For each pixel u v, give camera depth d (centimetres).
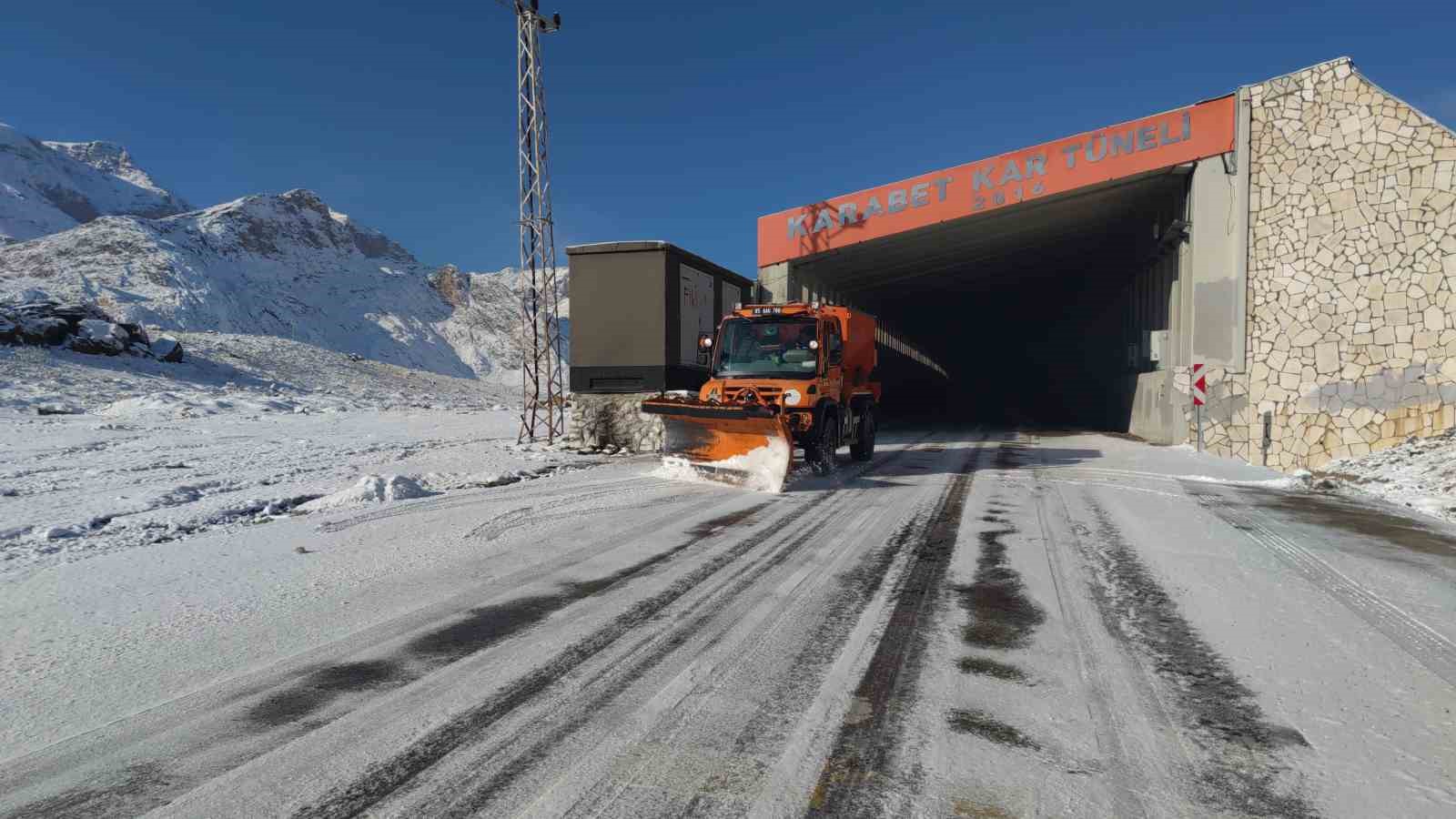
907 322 4328
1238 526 734
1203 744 286
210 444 1591
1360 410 1579
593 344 1524
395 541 650
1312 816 235
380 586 513
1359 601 479
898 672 359
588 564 574
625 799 247
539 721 308
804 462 1195
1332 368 1605
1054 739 290
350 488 884
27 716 313
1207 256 1700
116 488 959
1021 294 3716
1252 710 317
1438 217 1530
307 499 907
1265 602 477
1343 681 349
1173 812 238
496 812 240
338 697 332
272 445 1590
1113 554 609
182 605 468
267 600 480
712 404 999
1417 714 313
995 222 2095
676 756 278
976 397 5012
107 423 2025
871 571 557
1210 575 542
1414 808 239
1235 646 395
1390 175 1565
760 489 956
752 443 995
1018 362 4747
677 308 1547
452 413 3350
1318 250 1622
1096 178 1806
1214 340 1692
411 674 359
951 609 461
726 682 348
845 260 2308
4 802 247
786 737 293
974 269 2888
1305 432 1619
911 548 632
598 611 459
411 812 241
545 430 2222
